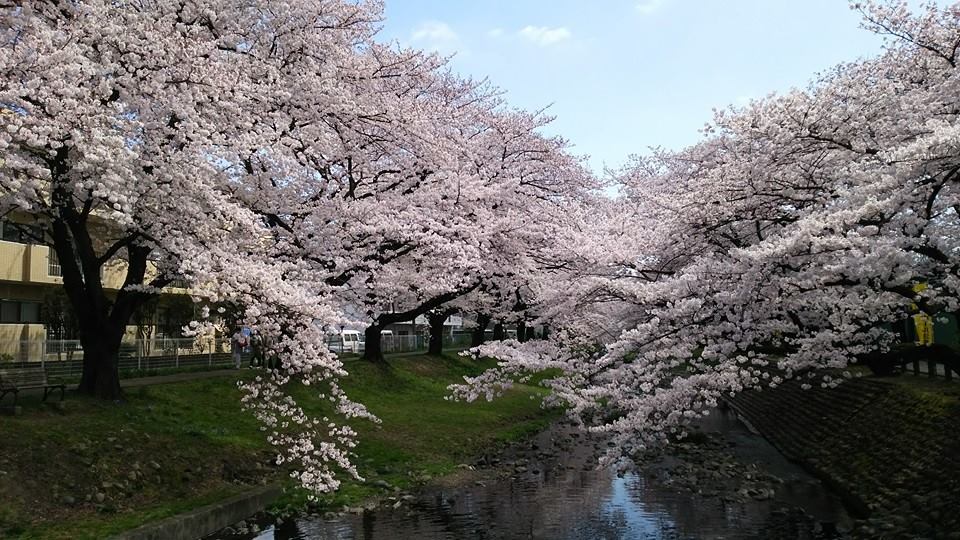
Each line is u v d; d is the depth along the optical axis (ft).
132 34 30.94
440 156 50.11
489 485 41.73
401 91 55.47
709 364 36.55
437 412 60.59
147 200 30.89
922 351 28.43
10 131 24.39
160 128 31.17
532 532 31.89
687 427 60.85
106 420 35.29
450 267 47.65
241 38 42.04
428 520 33.47
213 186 33.91
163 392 44.70
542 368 43.60
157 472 32.55
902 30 28.50
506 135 64.69
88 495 28.55
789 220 33.45
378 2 50.39
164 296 80.94
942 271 25.12
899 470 33.24
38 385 35.53
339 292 44.16
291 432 43.70
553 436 60.85
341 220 44.16
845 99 30.04
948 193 26.16
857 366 55.16
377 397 61.36
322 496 36.06
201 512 28.84
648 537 31.19
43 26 28.73
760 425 66.13
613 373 36.76
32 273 77.71
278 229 42.96
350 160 48.57
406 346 124.36
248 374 55.57
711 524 33.19
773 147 29.27
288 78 42.32
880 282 24.90
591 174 69.21
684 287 31.63
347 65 46.01
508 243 54.39
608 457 36.09
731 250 31.07
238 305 31.83
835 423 46.68
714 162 47.96
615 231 49.90
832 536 30.68
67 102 25.84
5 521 24.85
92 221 52.90
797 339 30.37
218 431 40.16
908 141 27.37
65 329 76.18
